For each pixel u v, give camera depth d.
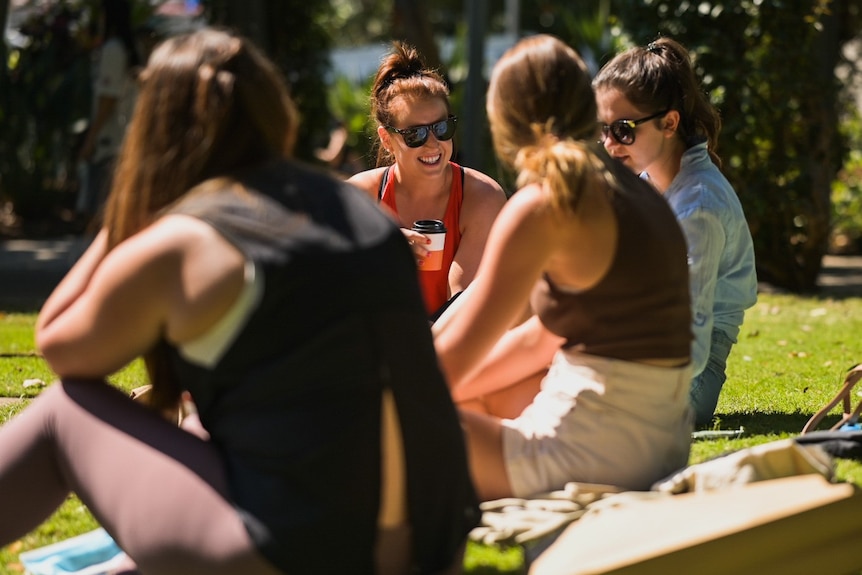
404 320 6.82
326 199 6.92
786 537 7.48
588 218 7.72
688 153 11.83
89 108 40.34
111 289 6.72
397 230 7.07
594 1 68.06
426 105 12.34
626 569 7.05
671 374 8.16
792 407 14.23
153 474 6.89
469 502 7.32
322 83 41.59
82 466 7.14
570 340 8.22
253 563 6.59
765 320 22.91
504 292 7.88
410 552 7.01
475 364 8.05
